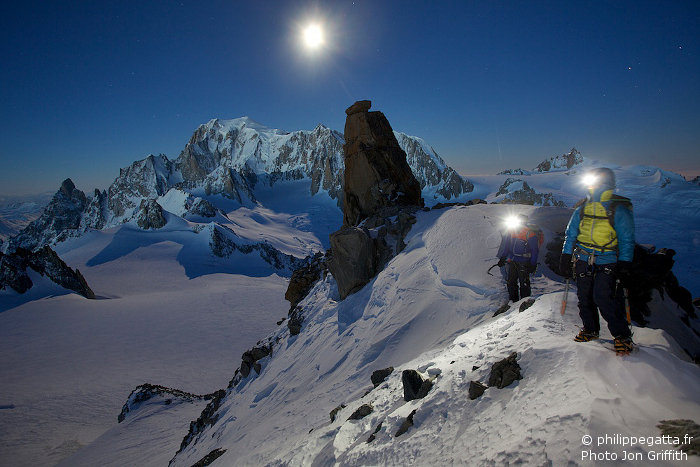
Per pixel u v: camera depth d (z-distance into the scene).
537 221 10.60
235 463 7.88
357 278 14.38
